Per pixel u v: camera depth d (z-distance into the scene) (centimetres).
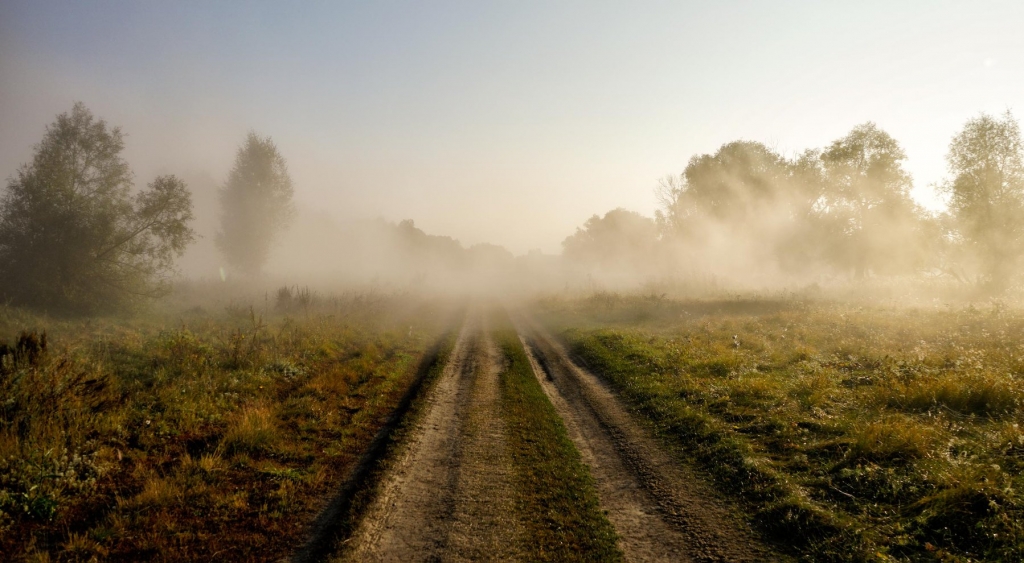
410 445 820
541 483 682
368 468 720
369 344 1684
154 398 889
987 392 780
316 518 572
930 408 782
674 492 648
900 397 838
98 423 724
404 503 615
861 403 861
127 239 2188
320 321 1934
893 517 513
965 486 508
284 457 742
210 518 549
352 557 489
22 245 1923
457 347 1828
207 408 885
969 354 1041
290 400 999
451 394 1167
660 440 838
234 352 1218
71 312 1939
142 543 488
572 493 651
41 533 488
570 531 552
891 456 636
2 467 554
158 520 528
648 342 1639
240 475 662
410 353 1691
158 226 2242
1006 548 429
